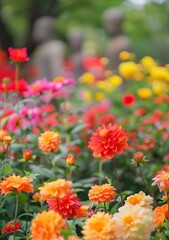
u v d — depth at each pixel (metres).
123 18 9.76
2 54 12.46
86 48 18.66
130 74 6.76
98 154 2.62
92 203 2.60
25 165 3.45
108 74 8.48
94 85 7.56
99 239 1.99
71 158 3.18
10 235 2.69
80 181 3.65
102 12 14.06
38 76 10.88
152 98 6.21
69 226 2.37
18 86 4.12
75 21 14.06
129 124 5.09
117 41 9.57
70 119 4.61
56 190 2.22
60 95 4.78
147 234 2.06
